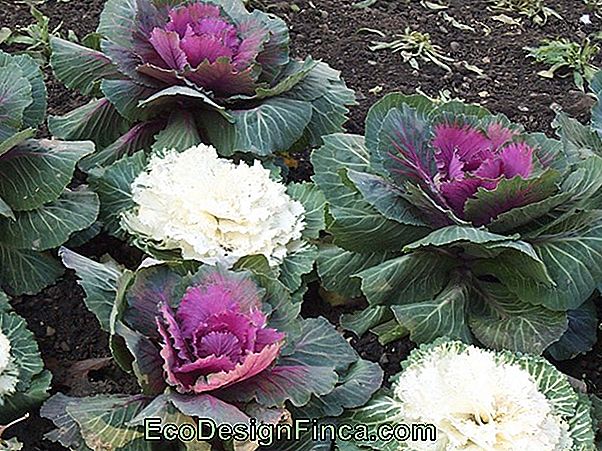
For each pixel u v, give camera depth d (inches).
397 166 50.0
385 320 52.2
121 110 55.9
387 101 53.7
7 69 53.0
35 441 48.4
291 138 55.6
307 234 53.3
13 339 47.7
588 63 75.3
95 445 42.9
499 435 43.4
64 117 60.2
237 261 46.6
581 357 54.1
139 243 51.9
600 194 51.0
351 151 54.0
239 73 55.2
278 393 43.7
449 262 51.3
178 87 54.6
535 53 74.5
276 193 52.6
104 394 48.2
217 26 57.0
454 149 50.7
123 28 59.4
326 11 76.9
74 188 59.1
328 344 47.4
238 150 55.1
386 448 44.6
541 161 50.3
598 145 57.9
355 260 52.4
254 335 43.2
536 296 48.9
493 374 44.6
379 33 75.3
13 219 51.1
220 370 42.8
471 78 72.4
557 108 69.9
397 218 49.3
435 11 79.8
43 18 68.6
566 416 45.4
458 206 49.3
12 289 52.7
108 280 46.8
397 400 46.2
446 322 49.1
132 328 44.4
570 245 48.6
